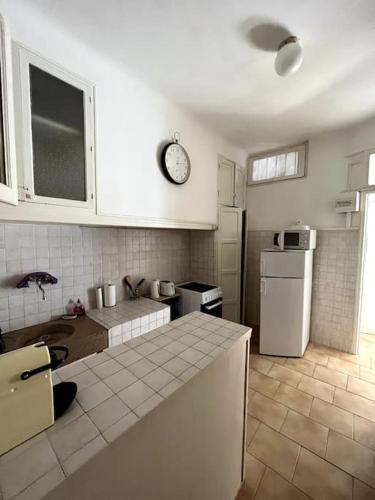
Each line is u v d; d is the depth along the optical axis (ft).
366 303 10.87
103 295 6.86
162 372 2.55
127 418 1.90
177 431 2.39
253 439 5.05
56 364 1.84
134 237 7.82
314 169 9.03
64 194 4.24
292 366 7.79
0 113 2.60
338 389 6.65
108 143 4.93
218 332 3.60
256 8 3.69
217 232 9.20
